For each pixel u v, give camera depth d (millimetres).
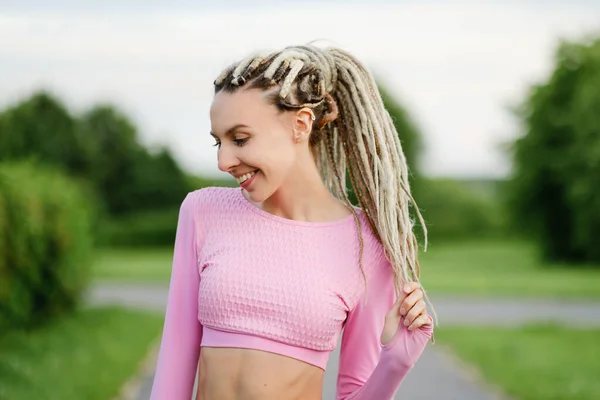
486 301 19422
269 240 2195
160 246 49469
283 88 2100
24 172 12562
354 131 2299
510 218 39844
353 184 2318
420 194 54500
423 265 36000
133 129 59375
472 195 56781
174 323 2271
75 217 13500
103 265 32312
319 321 2160
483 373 9352
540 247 39000
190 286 2270
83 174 56750
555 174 37594
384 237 2254
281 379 2139
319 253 2193
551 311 17219
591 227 36375
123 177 58781
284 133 2131
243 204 2246
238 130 2102
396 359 2186
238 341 2154
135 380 8680
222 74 2160
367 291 2266
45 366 8750
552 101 38094
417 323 2178
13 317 10969
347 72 2277
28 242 11211
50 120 55594
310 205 2234
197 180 59656
